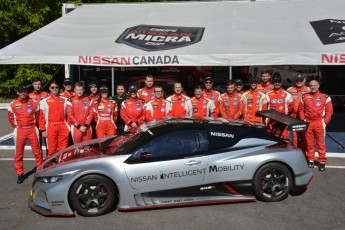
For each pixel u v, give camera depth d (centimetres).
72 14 1184
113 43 896
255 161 536
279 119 582
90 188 508
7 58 875
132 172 509
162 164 517
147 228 473
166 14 1127
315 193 590
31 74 1703
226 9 1153
